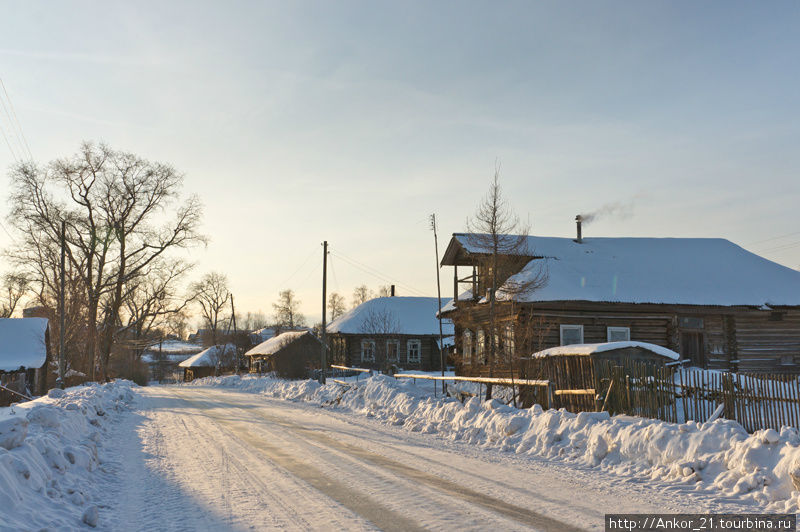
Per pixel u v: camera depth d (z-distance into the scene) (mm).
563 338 25125
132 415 21203
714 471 9078
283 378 47094
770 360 26344
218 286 81875
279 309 106188
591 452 11102
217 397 33156
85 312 51906
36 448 8359
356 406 23422
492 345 22625
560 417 12828
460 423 15570
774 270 29234
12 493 6391
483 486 9078
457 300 29469
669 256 29938
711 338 26422
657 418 12766
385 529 6781
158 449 12945
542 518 7227
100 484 9266
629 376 13688
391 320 51500
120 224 48250
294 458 11680
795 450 8195
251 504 7973
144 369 81562
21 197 45156
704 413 12484
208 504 7992
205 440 14344
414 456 11922
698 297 25734
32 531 5906
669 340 25781
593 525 6941
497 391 21719
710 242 32406
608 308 25156
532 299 23906
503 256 24688
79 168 46188
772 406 11430
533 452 12203
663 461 9938
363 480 9531
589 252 29766
